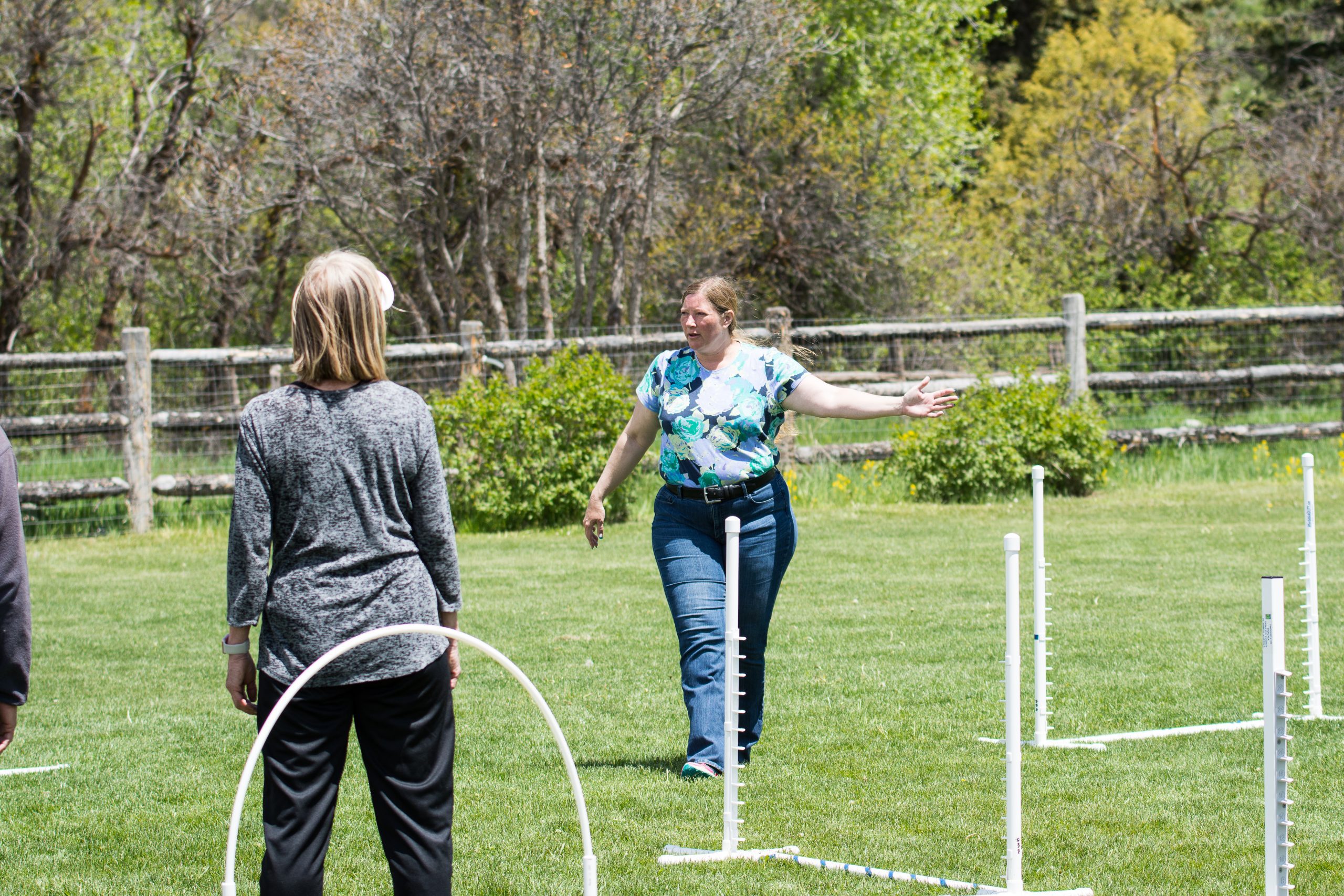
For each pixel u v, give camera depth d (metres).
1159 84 34.06
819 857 4.94
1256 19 41.41
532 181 23.02
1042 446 16.92
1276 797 3.63
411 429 3.69
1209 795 5.62
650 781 5.97
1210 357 20.22
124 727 7.20
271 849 3.55
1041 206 28.73
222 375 17.42
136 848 5.21
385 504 3.66
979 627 9.39
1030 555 12.67
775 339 17.83
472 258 25.83
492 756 6.45
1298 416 20.00
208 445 17.23
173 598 11.65
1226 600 10.27
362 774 6.25
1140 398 19.75
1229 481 17.97
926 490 17.00
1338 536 13.39
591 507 6.41
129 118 25.09
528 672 8.30
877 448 17.94
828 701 7.41
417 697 3.65
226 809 5.74
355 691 3.62
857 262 26.91
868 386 18.22
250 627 3.66
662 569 6.25
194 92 24.00
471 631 9.59
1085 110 31.06
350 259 3.75
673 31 21.02
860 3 28.50
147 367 16.25
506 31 21.09
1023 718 6.98
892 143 27.34
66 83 22.62
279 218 25.50
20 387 16.67
